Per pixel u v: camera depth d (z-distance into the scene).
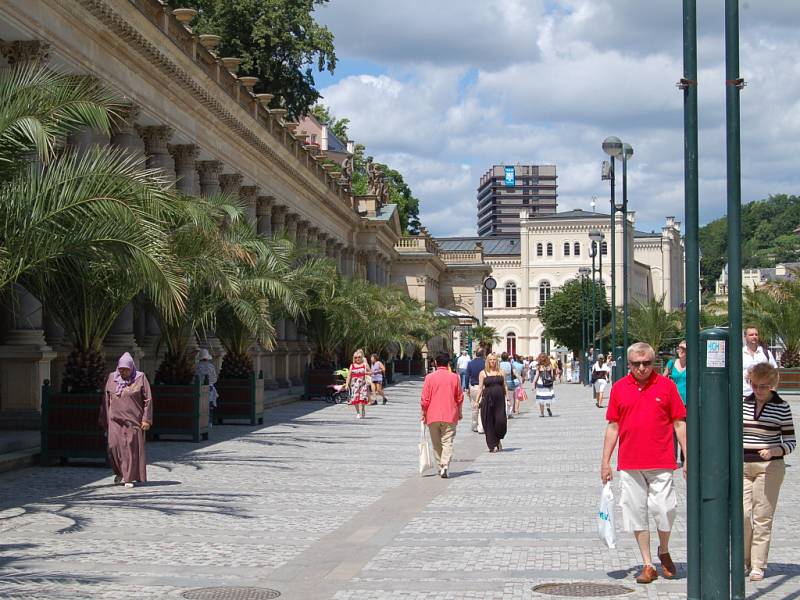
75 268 20.19
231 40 62.47
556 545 13.20
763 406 11.19
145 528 14.48
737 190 9.88
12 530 14.28
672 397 11.05
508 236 169.00
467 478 20.47
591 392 67.62
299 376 60.69
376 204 90.88
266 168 51.53
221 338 34.50
